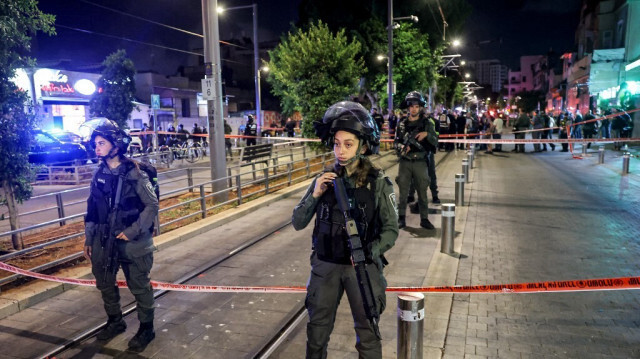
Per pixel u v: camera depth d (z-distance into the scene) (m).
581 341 3.70
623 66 27.61
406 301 2.83
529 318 4.14
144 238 3.68
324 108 15.01
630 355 3.47
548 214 8.24
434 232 7.10
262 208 9.42
